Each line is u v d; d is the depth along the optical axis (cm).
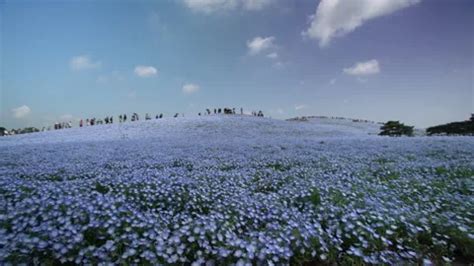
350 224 405
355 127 5162
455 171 870
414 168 930
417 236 421
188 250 346
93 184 660
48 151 1508
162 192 577
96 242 360
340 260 363
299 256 361
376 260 342
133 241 337
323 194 612
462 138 1930
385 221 428
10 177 682
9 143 2198
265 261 337
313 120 6462
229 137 2741
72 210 413
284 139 2505
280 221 468
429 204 550
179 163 1131
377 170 932
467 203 521
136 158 1241
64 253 316
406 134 3269
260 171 957
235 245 346
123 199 513
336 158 1220
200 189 634
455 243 402
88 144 1966
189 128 3412
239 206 507
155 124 3800
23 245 308
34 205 419
